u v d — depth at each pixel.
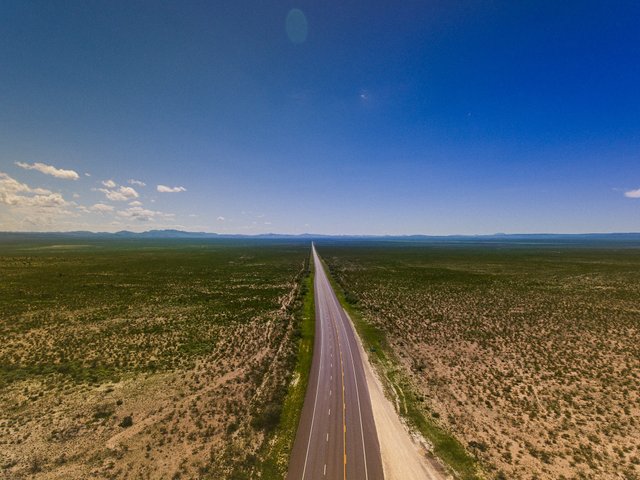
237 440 23.98
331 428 25.48
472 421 26.72
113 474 20.62
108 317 54.44
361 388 31.88
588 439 24.23
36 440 23.91
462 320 53.91
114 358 38.50
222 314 57.09
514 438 24.50
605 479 20.27
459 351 41.31
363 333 48.41
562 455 22.52
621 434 24.67
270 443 23.70
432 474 20.84
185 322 52.25
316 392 31.03
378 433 24.95
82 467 21.20
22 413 27.38
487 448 23.33
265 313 58.28
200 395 30.44
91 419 26.62
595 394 30.48
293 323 52.97
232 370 35.62
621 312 56.50
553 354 39.59
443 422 26.62
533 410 28.14
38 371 34.97
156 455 22.41
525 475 20.75
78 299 66.38
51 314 55.47
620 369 35.34
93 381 33.06
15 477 20.22
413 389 31.97
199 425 25.83
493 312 58.25
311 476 20.52
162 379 33.56
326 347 42.69
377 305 65.31
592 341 43.38
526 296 70.94
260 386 32.09
